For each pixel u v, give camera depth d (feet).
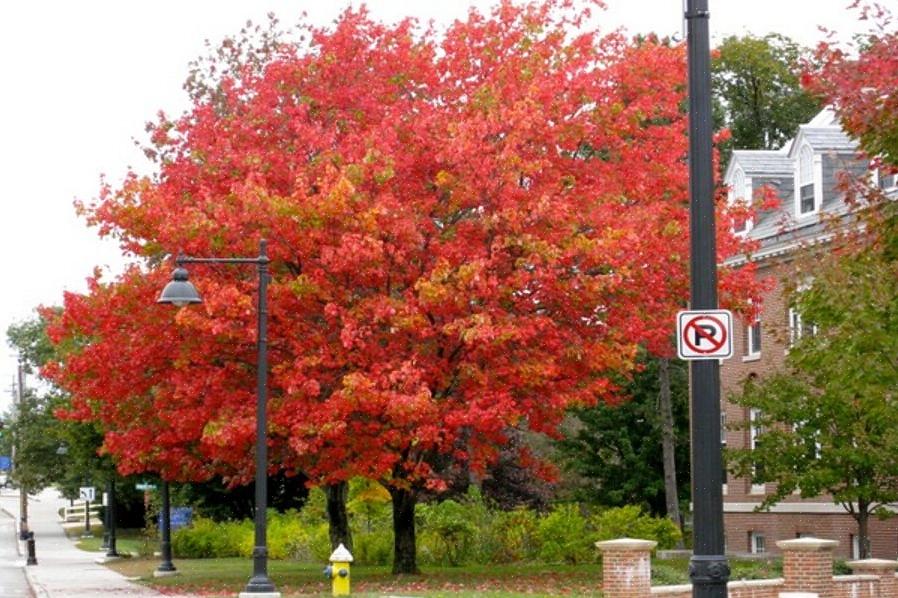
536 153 107.76
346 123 113.80
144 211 108.47
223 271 111.34
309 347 105.91
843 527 156.56
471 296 102.01
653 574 102.83
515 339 102.94
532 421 111.86
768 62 232.32
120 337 113.19
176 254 107.55
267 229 104.01
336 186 99.86
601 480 181.57
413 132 108.68
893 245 68.49
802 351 71.20
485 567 134.51
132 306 112.06
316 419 101.50
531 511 167.12
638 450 178.19
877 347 64.54
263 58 179.83
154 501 234.38
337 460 106.93
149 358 111.65
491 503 175.11
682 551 147.95
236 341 108.17
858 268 66.80
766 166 177.78
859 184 71.46
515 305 106.83
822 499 160.66
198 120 119.96
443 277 100.37
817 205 154.61
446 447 106.73
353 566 152.05
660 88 115.55
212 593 115.44
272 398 108.06
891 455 118.11
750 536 176.96
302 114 112.37
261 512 91.45
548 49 114.83
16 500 520.83
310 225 102.32
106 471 201.16
